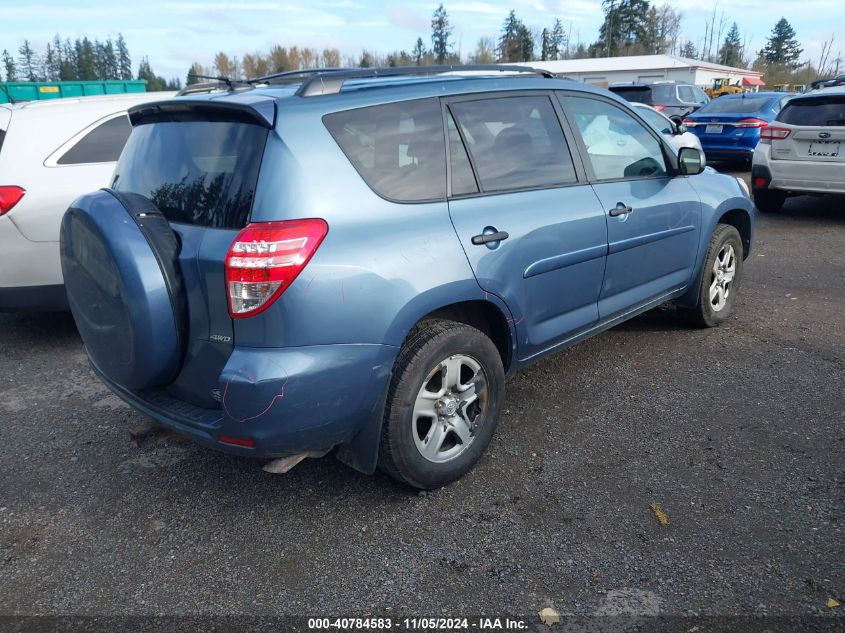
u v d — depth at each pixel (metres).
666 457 3.51
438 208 3.13
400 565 2.80
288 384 2.63
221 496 3.35
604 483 3.31
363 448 3.01
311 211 2.69
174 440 3.49
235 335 2.68
